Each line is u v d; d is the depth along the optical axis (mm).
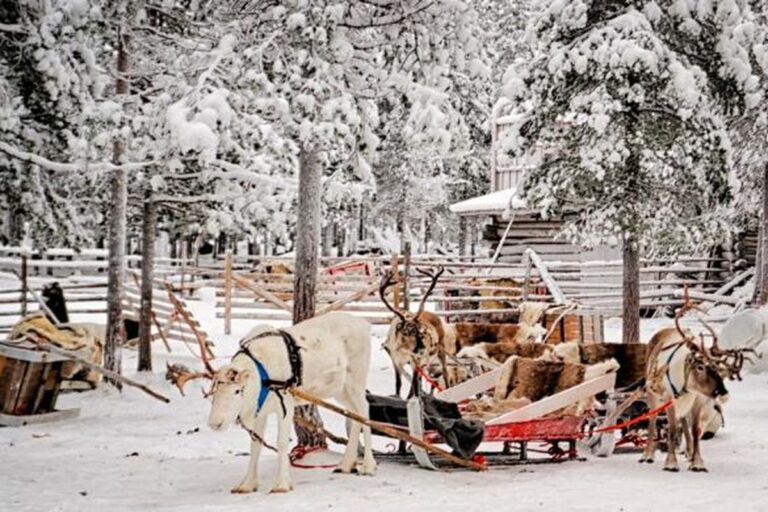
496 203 28719
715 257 30000
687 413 10688
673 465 10391
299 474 10039
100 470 10258
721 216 18734
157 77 14109
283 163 17922
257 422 9312
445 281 24500
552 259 29016
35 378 13859
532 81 18047
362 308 23094
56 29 12484
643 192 17266
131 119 11414
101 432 13086
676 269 28453
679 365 10375
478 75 11453
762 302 22797
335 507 8234
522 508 8180
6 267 27281
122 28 14227
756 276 25719
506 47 41250
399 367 12148
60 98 12945
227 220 18000
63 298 20594
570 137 17781
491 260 28000
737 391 17547
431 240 56531
